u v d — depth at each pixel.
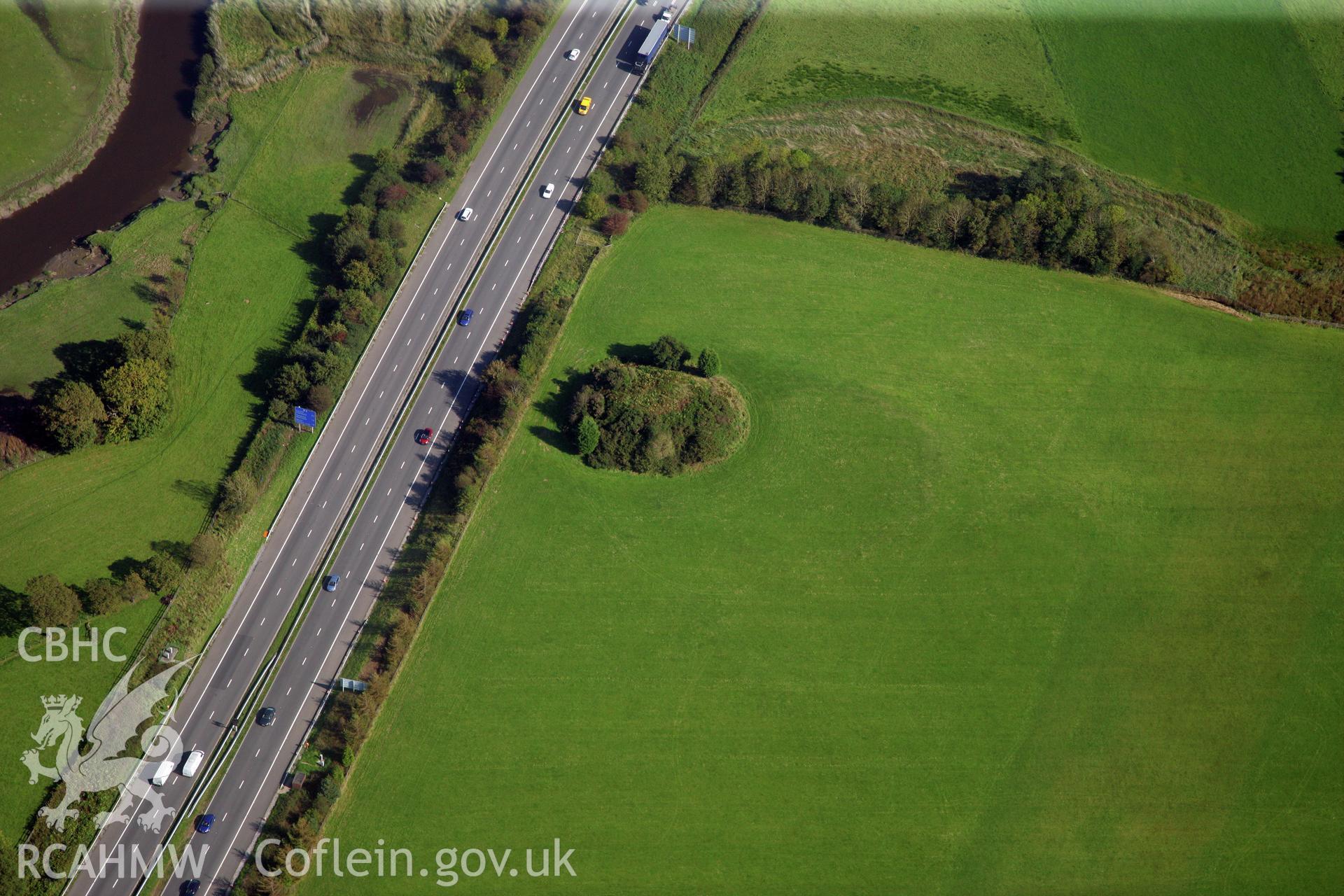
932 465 133.62
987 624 124.44
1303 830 115.00
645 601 123.88
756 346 140.00
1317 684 122.38
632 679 119.69
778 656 121.56
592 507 129.12
